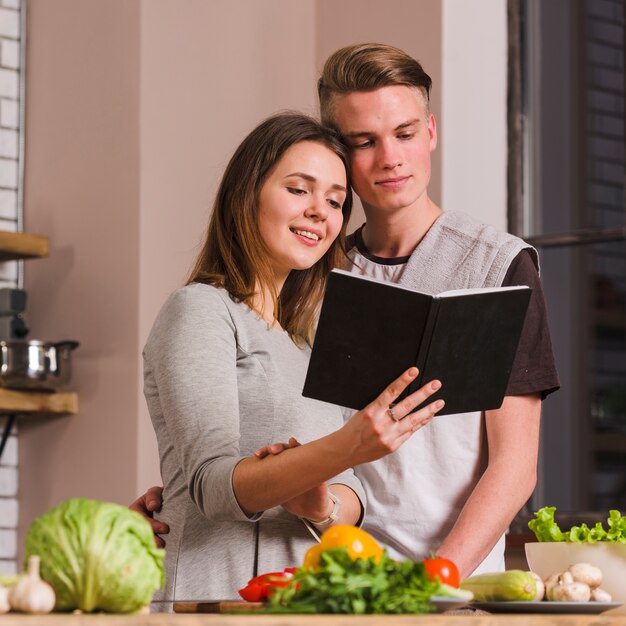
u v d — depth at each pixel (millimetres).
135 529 1421
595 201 4328
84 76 4406
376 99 2471
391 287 1782
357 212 4254
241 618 1250
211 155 4309
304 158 2271
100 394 4207
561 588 1678
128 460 4066
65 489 4316
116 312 4180
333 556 1431
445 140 4164
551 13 4375
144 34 4176
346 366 1834
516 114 4277
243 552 2068
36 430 4465
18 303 4250
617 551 1813
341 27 4539
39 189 4562
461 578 2271
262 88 4473
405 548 2516
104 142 4297
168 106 4215
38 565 1363
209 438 1940
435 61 4199
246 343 2150
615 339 4305
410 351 1802
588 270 4336
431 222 2646
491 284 2508
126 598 1395
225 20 4391
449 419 2508
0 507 4465
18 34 4688
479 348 1852
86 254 4332
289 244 2254
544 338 2457
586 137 4367
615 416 4305
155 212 4156
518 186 4258
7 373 4141
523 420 2424
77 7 4461
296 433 2133
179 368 2008
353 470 2475
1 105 4637
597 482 4344
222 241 2277
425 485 2514
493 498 2354
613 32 4348
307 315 2406
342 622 1298
